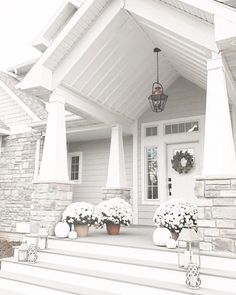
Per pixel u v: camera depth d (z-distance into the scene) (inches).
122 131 308.3
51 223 196.2
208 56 173.2
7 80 421.1
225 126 154.7
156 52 259.8
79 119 301.9
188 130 293.0
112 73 247.8
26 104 377.1
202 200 150.2
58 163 209.8
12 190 367.9
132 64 255.3
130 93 283.9
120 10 201.8
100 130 318.0
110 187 278.8
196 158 286.5
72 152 380.2
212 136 156.2
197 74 243.3
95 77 237.9
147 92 301.1
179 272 132.8
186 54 208.7
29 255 173.5
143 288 130.2
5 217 365.4
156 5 186.7
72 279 151.3
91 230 257.9
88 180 360.5
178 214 173.3
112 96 268.4
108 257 161.9
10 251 282.2
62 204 205.5
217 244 142.9
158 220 179.6
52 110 219.0
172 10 179.6
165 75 297.0
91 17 208.1
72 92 234.7
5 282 160.4
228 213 142.7
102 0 200.7
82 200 359.3
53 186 200.4
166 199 294.0
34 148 361.4
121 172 285.4
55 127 213.9
